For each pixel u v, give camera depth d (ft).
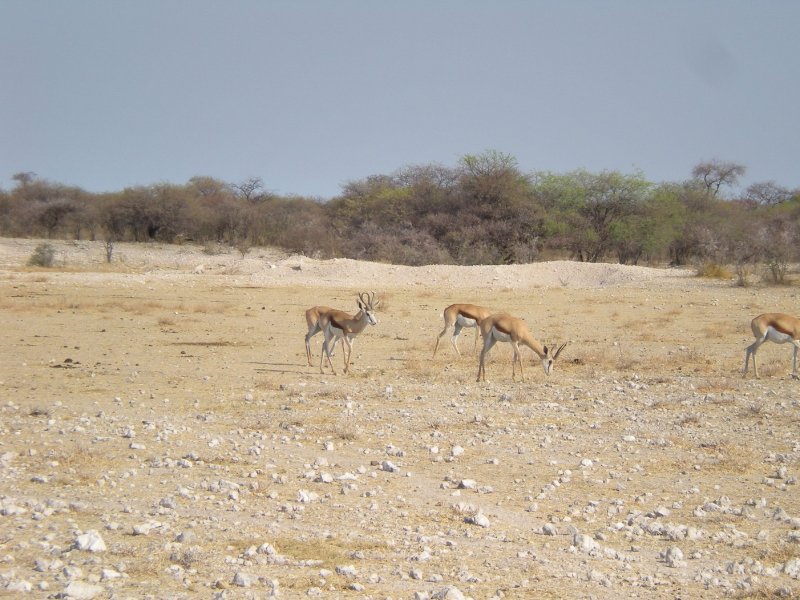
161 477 58.29
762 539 46.52
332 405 82.74
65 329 138.92
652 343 125.39
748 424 73.36
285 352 119.75
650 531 47.55
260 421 75.92
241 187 531.09
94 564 41.14
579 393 87.86
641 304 175.73
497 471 60.29
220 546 44.50
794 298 180.45
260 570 41.04
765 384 91.71
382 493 54.95
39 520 48.32
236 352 119.34
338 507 51.78
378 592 38.50
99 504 51.98
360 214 377.50
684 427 72.54
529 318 156.25
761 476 58.80
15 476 57.98
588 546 44.78
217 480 57.11
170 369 104.78
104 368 104.99
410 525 48.62
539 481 57.88
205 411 80.64
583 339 130.00
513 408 80.84
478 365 107.76
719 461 62.08
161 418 77.30
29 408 81.10
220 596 36.70
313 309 106.22
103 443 67.82
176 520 48.88
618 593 38.91
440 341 130.21
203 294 194.08
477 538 46.47
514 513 51.13
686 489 55.83
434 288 210.38
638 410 79.36
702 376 97.50
